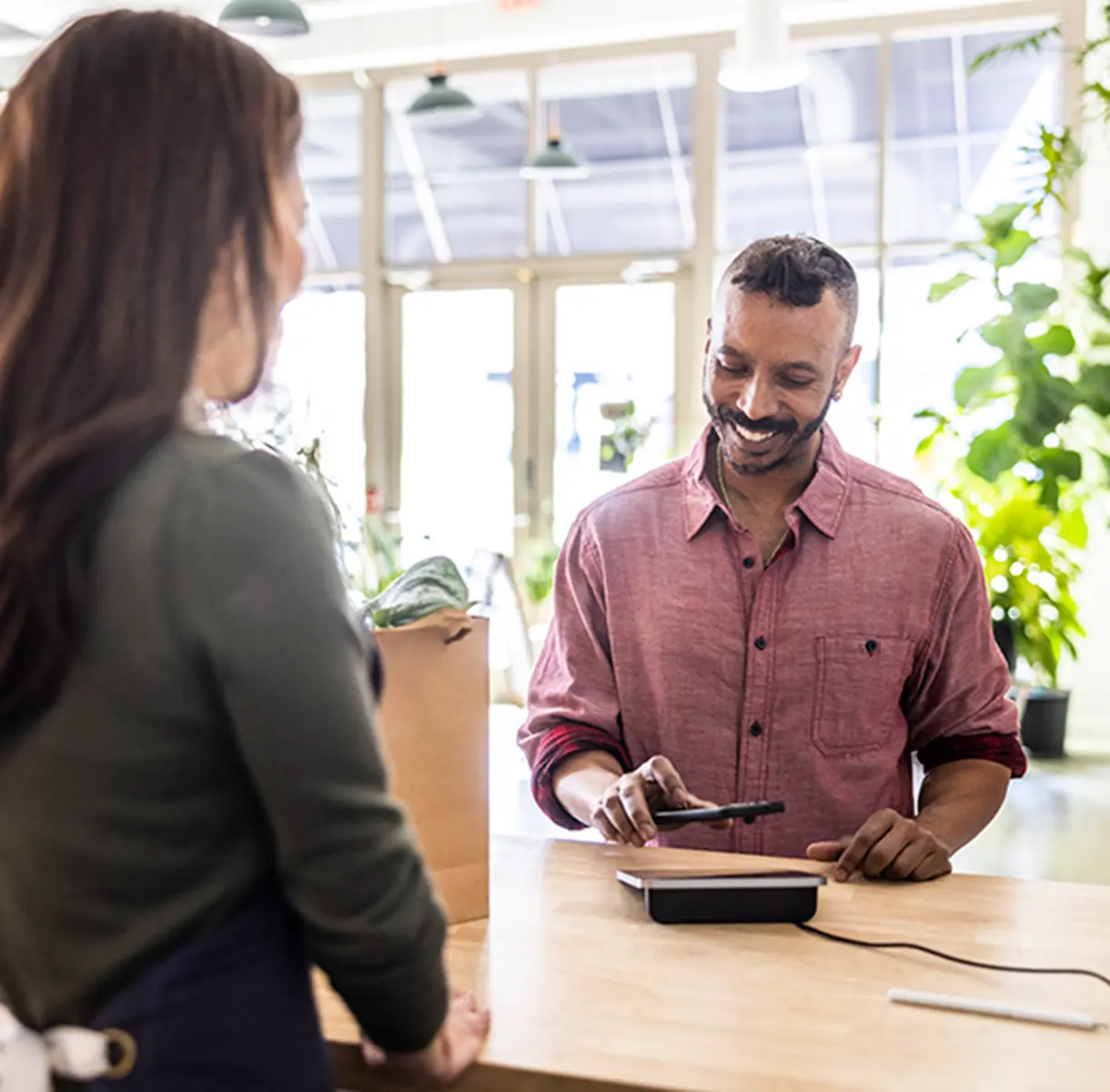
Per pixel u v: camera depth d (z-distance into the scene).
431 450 7.49
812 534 1.67
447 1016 0.84
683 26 6.63
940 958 1.11
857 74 6.52
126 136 0.74
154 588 0.72
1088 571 6.03
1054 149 4.47
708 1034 0.95
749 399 1.56
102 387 0.73
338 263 7.56
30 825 0.73
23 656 0.71
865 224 6.61
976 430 5.48
